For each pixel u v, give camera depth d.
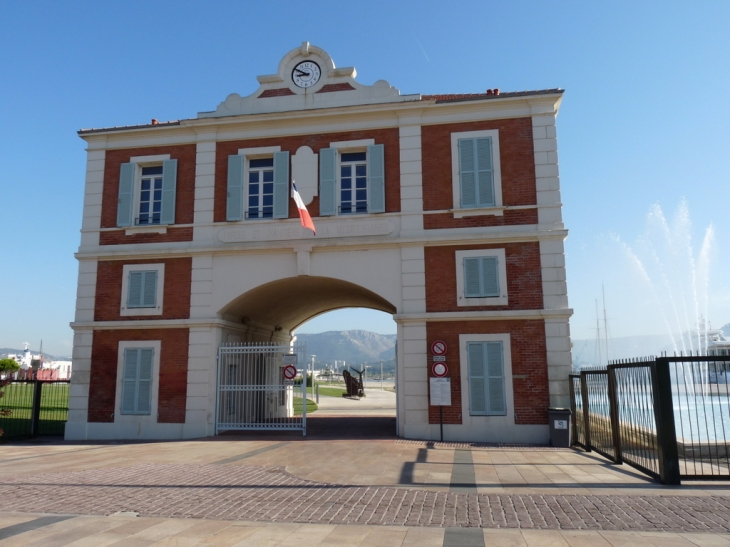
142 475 10.48
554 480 9.77
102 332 17.72
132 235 18.09
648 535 6.42
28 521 7.21
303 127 17.78
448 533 6.59
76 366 17.64
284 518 7.32
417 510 7.68
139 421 17.09
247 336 20.12
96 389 17.48
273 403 22.22
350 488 9.18
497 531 6.65
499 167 16.73
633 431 10.78
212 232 17.66
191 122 18.05
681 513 7.37
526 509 7.69
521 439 15.45
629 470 10.74
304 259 17.00
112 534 6.62
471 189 16.73
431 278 16.50
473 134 17.02
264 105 18.03
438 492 8.82
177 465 11.59
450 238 16.42
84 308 17.86
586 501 8.10
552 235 16.12
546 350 15.73
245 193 17.86
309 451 13.37
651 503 7.92
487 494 8.65
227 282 17.34
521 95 16.84
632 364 10.61
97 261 18.06
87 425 17.33
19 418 21.98
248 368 18.77
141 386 17.25
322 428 18.67
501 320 16.03
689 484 9.23
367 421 21.33
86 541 6.34
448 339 16.16
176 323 17.23
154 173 18.70
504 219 16.50
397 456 12.58
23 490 9.13
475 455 12.80
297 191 16.55
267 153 17.88
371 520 7.20
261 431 17.56
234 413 18.28
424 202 16.88
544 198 16.42
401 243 16.64
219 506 7.98
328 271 16.97
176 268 17.66
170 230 17.89
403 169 17.09
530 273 16.14
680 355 10.34
